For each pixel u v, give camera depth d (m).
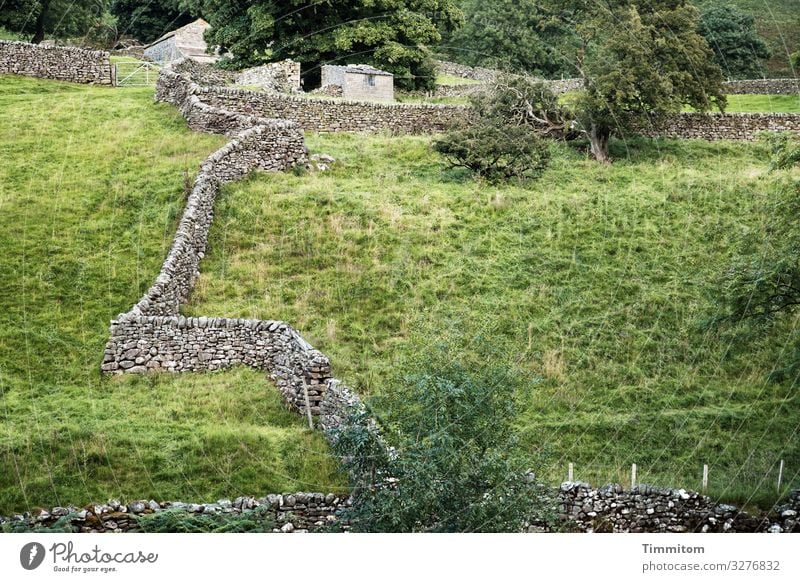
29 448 21.28
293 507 19.12
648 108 46.44
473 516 17.42
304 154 39.94
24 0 63.00
